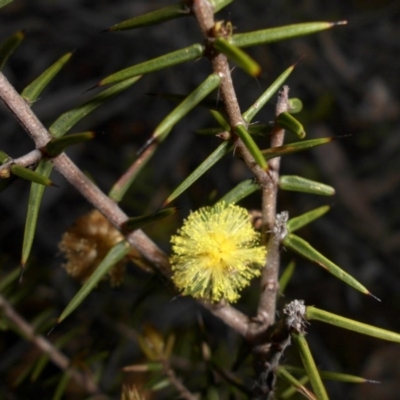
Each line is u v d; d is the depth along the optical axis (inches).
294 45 17.4
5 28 17.2
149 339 7.8
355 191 16.2
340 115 17.3
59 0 17.3
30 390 8.7
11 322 8.2
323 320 6.3
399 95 17.7
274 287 6.7
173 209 6.6
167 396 8.8
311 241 15.3
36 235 14.9
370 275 14.9
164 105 17.3
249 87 16.6
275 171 6.6
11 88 6.4
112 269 7.1
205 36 6.0
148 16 6.0
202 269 6.6
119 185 6.8
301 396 8.6
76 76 17.4
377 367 13.3
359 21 18.3
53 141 6.4
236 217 6.6
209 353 7.5
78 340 10.1
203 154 16.4
